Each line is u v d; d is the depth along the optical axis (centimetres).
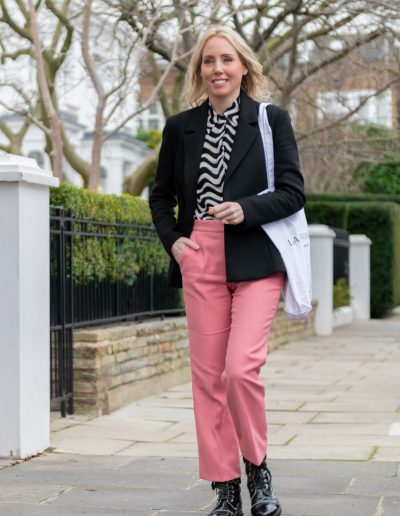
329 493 464
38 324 581
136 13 1116
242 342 393
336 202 1927
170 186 433
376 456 564
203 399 412
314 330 1507
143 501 452
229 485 410
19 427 558
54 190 718
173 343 884
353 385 909
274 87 1529
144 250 881
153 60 1385
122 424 685
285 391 869
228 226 402
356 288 1844
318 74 1562
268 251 402
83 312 751
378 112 1770
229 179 404
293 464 539
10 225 555
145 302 891
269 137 411
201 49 416
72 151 1350
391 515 421
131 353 779
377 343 1358
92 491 474
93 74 1023
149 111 3070
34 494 468
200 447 411
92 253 762
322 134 1548
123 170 2745
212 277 406
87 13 971
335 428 671
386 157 1673
